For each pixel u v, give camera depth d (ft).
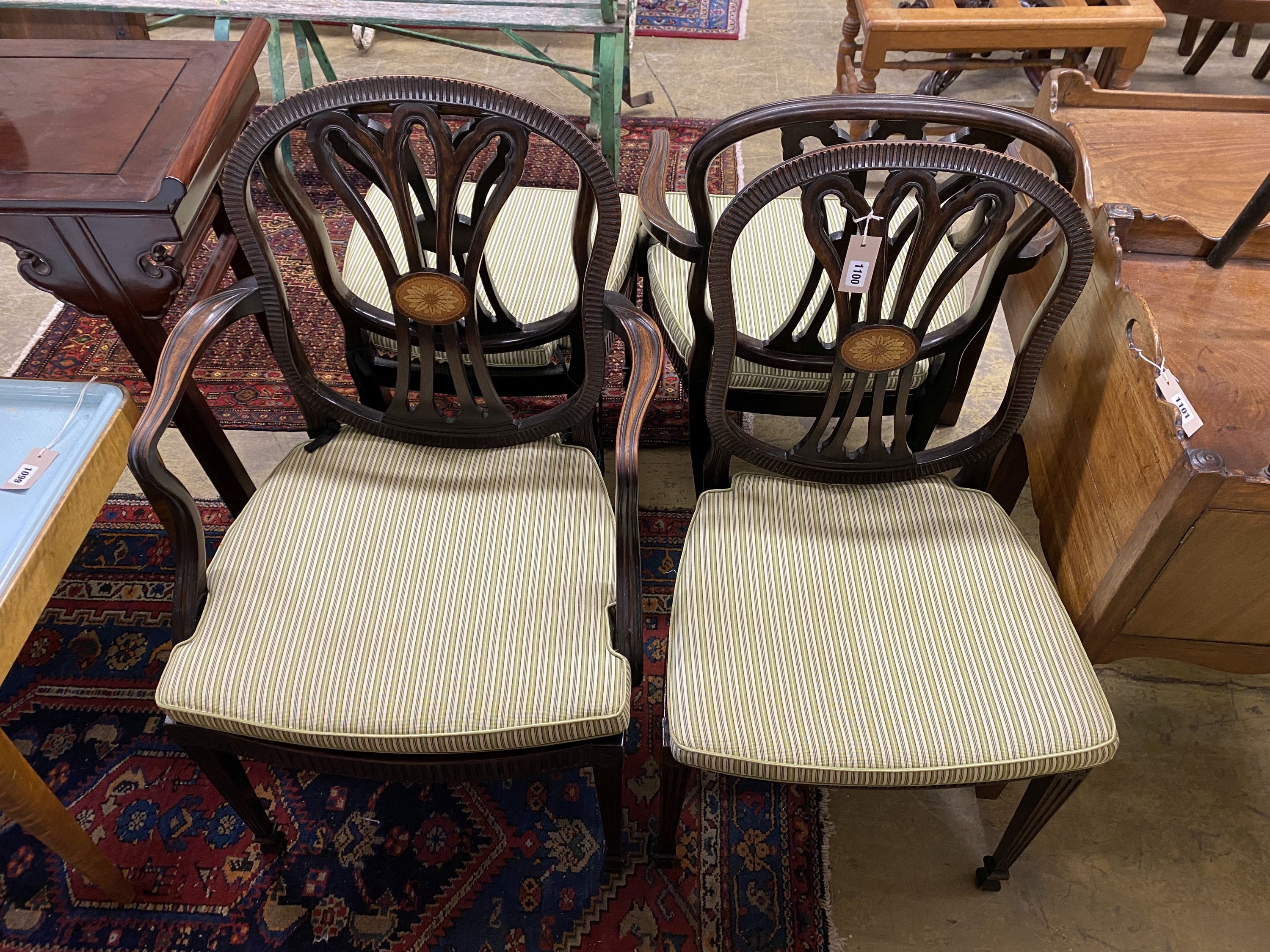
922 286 4.61
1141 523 3.11
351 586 3.44
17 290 6.90
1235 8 7.78
